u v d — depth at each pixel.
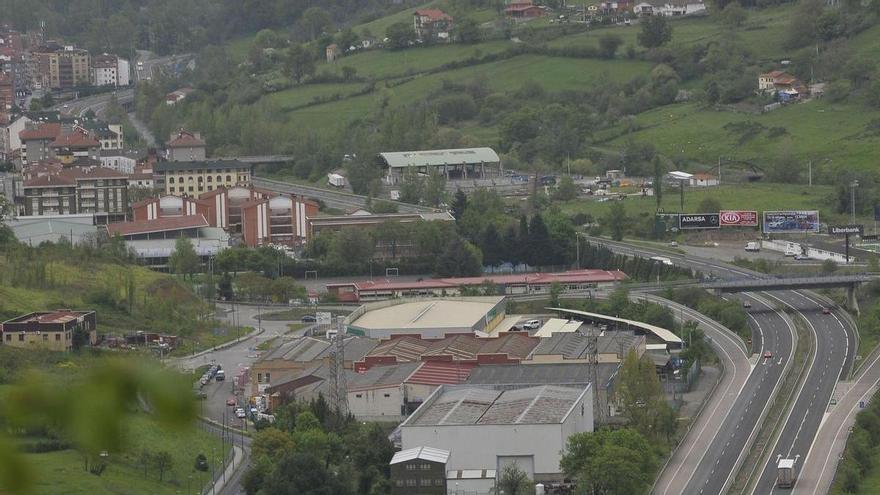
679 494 147.25
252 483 143.00
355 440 154.50
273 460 148.75
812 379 194.12
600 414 168.62
